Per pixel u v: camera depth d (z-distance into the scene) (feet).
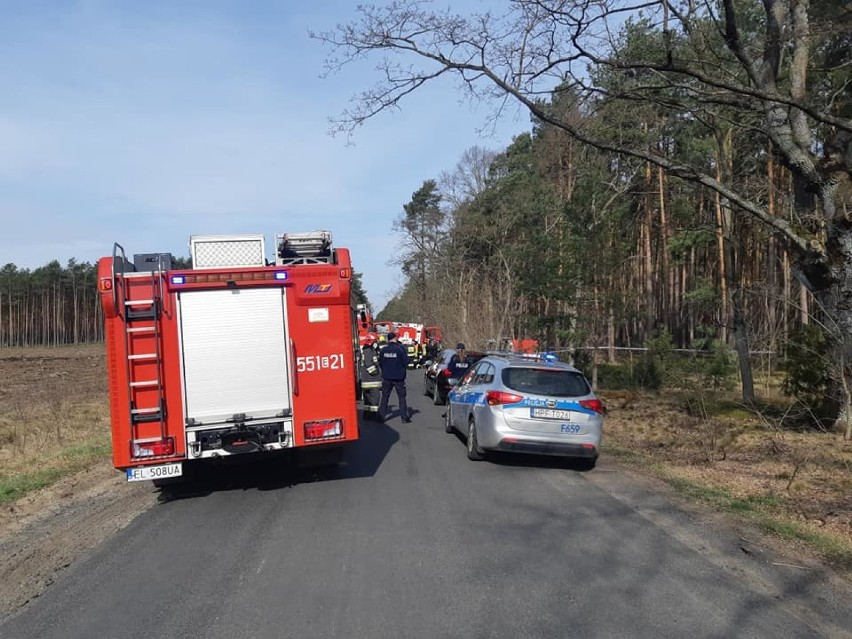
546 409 31.89
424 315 215.92
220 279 27.17
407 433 44.29
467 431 36.45
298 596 16.66
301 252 31.65
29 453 42.86
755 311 69.26
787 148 40.52
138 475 26.30
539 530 22.13
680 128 77.46
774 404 53.72
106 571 19.13
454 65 35.68
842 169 40.19
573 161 87.86
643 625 14.85
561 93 38.34
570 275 64.80
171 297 26.81
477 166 174.19
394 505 25.53
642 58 36.52
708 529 22.27
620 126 57.21
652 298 117.91
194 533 22.66
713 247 105.50
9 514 27.09
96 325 313.73
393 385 49.65
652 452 38.01
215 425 26.94
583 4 32.96
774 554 19.76
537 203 87.76
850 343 39.63
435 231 206.90
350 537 21.48
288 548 20.54
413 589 16.96
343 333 28.37
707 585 17.26
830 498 26.86
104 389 82.89
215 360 27.04
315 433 27.89
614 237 66.59
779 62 39.22
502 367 33.73
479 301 157.17
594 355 67.97
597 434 32.17
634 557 19.43
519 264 72.54
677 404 58.49
